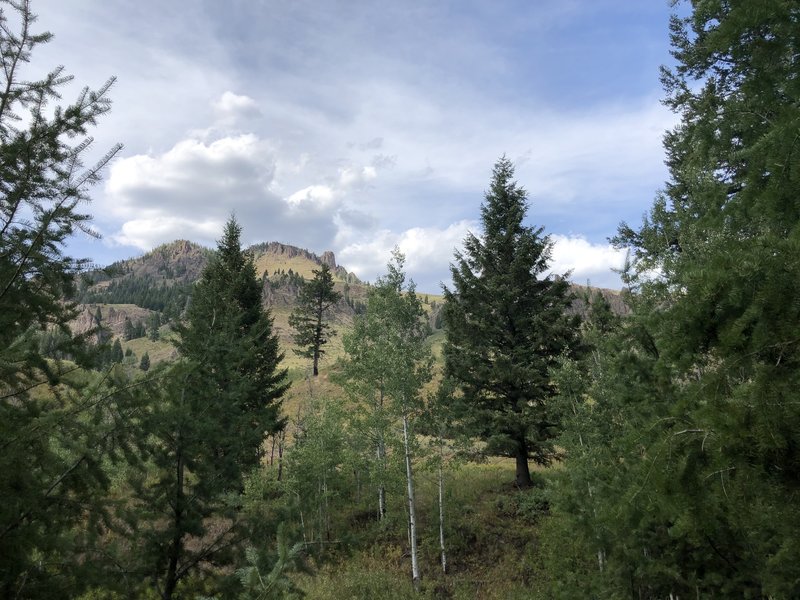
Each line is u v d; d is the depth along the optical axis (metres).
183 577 7.90
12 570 4.68
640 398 7.84
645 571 7.67
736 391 3.70
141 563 7.10
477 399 21.94
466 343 22.22
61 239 5.47
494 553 17.50
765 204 3.87
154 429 6.62
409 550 18.52
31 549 4.82
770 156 3.76
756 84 4.43
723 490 3.97
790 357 3.55
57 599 4.98
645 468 4.31
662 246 8.53
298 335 57.47
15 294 5.36
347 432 19.92
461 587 15.67
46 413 5.36
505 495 20.75
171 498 7.92
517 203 23.61
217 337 9.48
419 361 18.78
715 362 4.08
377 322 19.03
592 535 8.50
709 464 3.97
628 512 4.56
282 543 5.57
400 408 17.50
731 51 4.39
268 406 23.81
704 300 3.76
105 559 6.52
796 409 3.40
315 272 59.78
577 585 9.74
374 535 19.23
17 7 5.12
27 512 4.79
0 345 5.23
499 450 20.86
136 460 5.91
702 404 3.82
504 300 21.59
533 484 21.42
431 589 15.62
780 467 3.80
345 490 23.11
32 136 5.31
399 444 17.30
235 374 9.83
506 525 18.86
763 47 4.13
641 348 8.45
